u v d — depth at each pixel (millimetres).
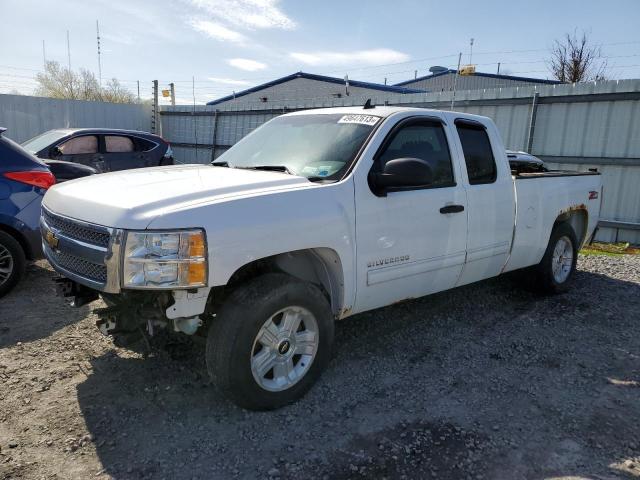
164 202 2881
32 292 5285
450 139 4262
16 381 3508
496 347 4312
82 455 2768
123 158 11164
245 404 3102
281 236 3080
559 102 10500
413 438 2990
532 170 6996
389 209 3668
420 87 36281
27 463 2682
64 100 16250
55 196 3457
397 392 3521
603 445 2975
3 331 4324
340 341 4324
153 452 2809
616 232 10180
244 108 16750
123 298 3143
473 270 4500
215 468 2695
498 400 3455
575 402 3453
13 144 5211
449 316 4988
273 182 3316
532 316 5062
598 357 4168
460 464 2770
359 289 3576
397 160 3494
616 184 10102
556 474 2711
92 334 4312
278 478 2631
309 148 3914
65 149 10367
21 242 5219
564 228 5609
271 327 3148
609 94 9891
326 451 2854
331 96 28859
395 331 4578
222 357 2980
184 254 2756
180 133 18844
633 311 5289
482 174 4527
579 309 5301
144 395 3383
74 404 3252
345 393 3490
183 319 3021
